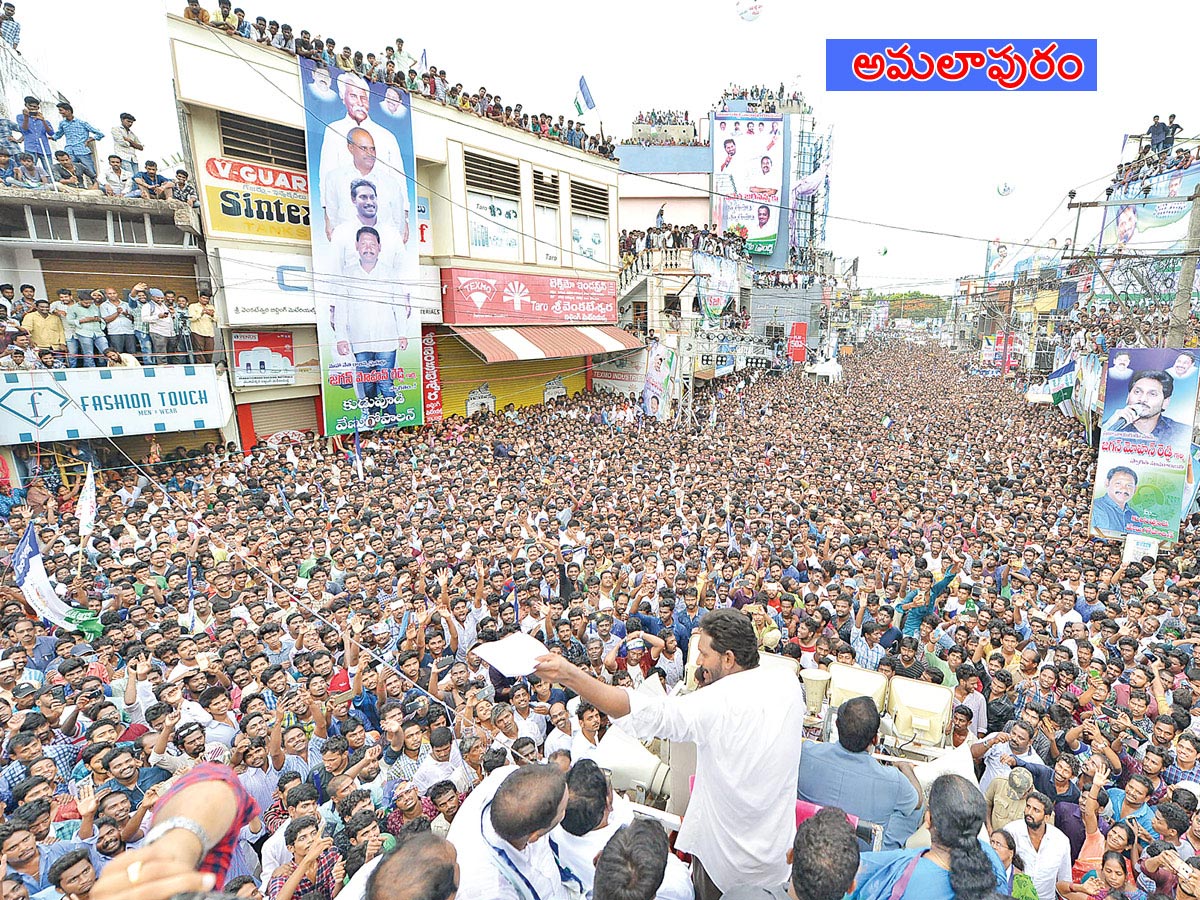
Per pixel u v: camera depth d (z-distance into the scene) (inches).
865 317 2994.6
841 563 436.5
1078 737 254.7
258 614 342.0
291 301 774.5
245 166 735.1
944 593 405.4
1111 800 226.7
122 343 623.8
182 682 272.5
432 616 344.8
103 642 306.7
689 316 1317.7
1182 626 360.2
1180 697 274.2
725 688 97.4
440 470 725.3
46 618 327.9
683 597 373.1
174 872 44.1
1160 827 204.4
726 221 2170.3
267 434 799.7
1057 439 937.5
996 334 1870.1
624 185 2217.0
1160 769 234.7
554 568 402.0
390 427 884.6
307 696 254.2
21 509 490.9
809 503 599.5
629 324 1459.2
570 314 1221.1
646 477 681.0
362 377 834.8
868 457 828.0
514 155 1069.8
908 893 94.6
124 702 276.5
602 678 300.0
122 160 663.1
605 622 343.3
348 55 795.4
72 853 172.7
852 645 338.6
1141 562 463.5
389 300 854.5
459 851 94.3
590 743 247.1
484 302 1037.2
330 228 778.2
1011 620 374.0
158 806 52.0
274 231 766.5
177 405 645.9
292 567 390.9
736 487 633.6
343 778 221.3
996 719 283.3
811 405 1284.4
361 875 102.7
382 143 817.5
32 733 226.4
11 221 629.3
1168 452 490.0
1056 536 540.4
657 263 1330.0
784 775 95.3
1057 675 288.7
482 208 1025.5
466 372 1073.5
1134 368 498.6
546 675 85.4
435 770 231.3
